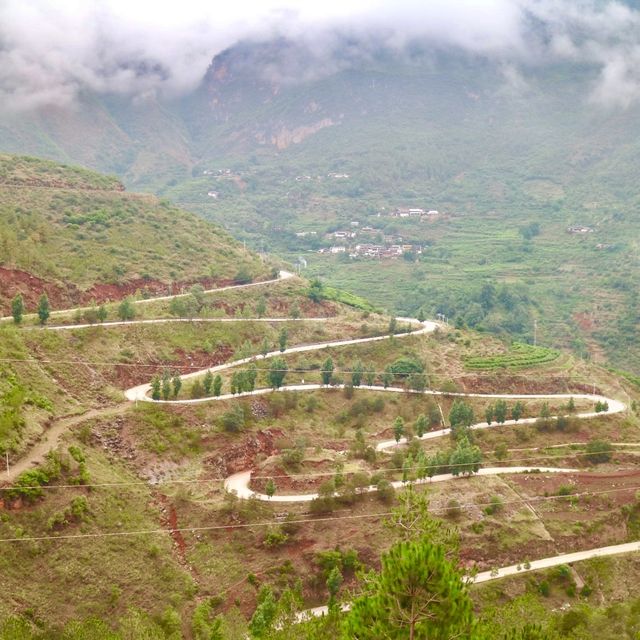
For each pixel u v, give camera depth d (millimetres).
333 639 99438
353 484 153125
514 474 173500
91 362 181625
